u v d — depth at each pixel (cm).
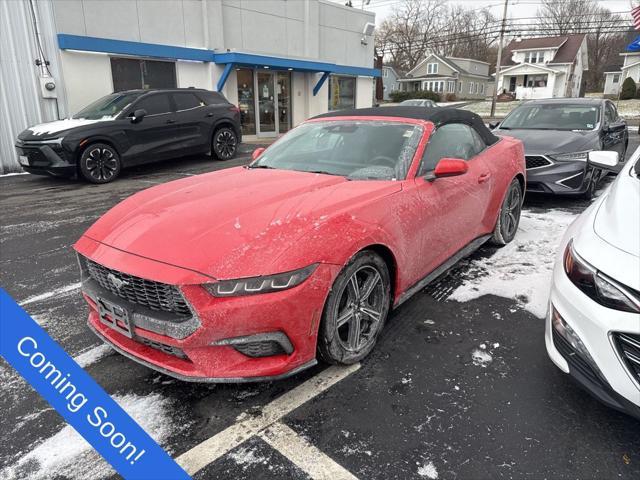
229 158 1091
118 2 1135
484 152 404
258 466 195
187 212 248
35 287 380
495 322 312
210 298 204
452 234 343
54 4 1016
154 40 1227
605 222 229
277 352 224
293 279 212
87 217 596
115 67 1158
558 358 218
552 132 667
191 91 988
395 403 233
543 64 5325
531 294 352
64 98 1061
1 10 930
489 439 208
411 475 189
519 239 479
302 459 198
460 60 6078
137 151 870
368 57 1984
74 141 774
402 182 294
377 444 206
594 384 200
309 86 1698
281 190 274
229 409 231
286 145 371
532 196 692
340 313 250
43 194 739
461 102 5025
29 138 784
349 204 254
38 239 506
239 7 1432
